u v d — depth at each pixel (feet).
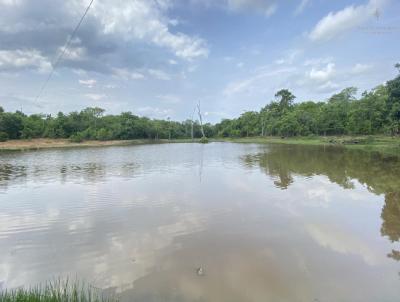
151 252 30.12
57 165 100.53
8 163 107.65
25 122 278.46
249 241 32.53
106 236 34.60
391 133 176.14
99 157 129.29
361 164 85.15
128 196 53.26
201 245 31.63
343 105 244.22
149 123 383.04
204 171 82.02
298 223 38.14
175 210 44.32
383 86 195.83
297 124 266.57
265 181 64.95
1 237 34.76
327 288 23.58
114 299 22.04
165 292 23.02
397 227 36.45
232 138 367.04
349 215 41.14
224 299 22.16
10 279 25.35
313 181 63.31
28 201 50.83
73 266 27.43
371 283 24.22
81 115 336.70
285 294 22.79
